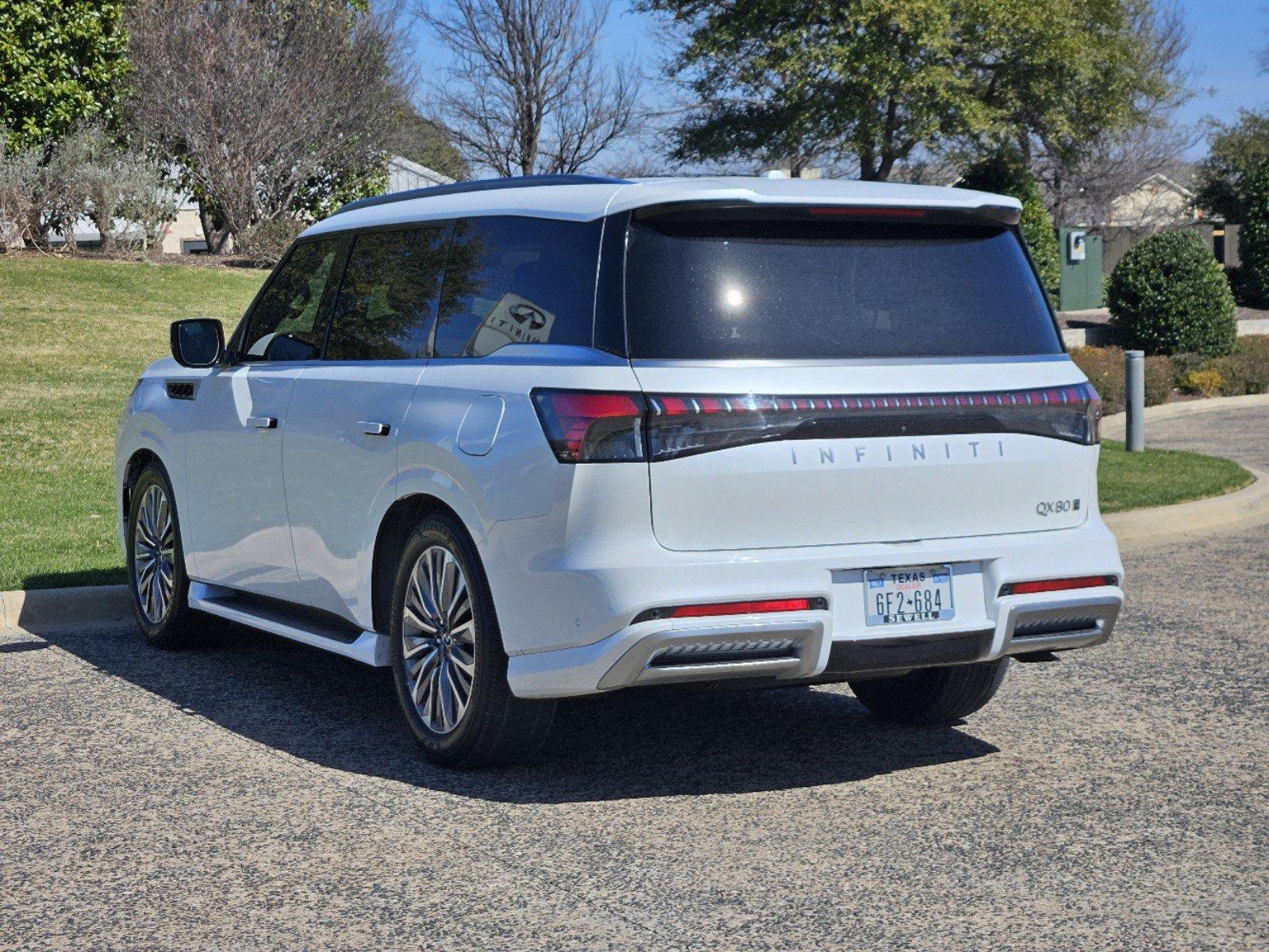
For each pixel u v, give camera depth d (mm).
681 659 4547
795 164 36562
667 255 4719
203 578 6887
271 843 4531
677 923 3869
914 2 28547
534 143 41219
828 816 4766
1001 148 31953
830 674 4742
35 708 6211
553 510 4594
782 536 4621
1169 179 54344
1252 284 36906
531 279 5008
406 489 5230
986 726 5898
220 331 6598
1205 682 6566
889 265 4941
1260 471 14172
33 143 23156
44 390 14945
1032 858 4348
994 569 4891
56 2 22719
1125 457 14547
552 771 5285
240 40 26531
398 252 5805
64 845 4523
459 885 4164
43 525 9844
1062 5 30234
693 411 4520
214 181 26438
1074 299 33969
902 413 4734
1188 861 4316
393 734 5812
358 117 28984
